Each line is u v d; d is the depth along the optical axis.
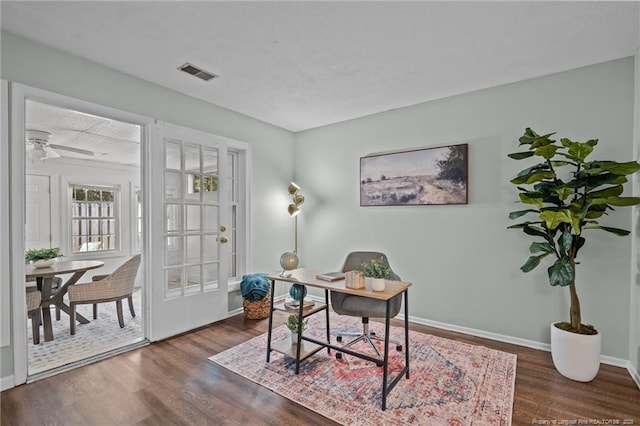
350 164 4.01
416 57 2.47
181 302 3.14
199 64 2.61
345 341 2.93
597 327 2.53
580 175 2.18
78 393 2.09
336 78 2.85
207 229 3.43
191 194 3.28
